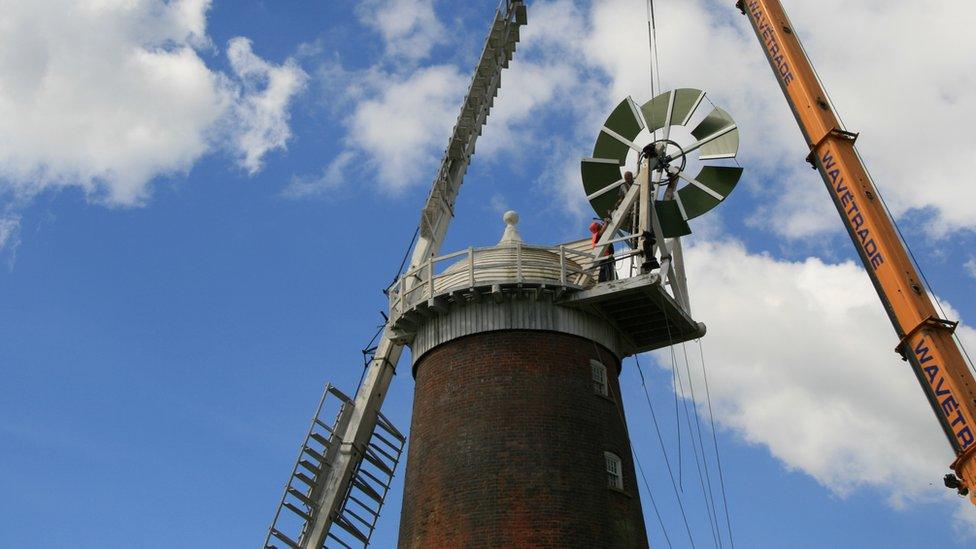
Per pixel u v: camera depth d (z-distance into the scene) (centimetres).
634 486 3188
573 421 3105
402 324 3438
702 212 3522
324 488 3647
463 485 3023
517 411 3091
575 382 3172
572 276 3331
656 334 3453
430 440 3173
